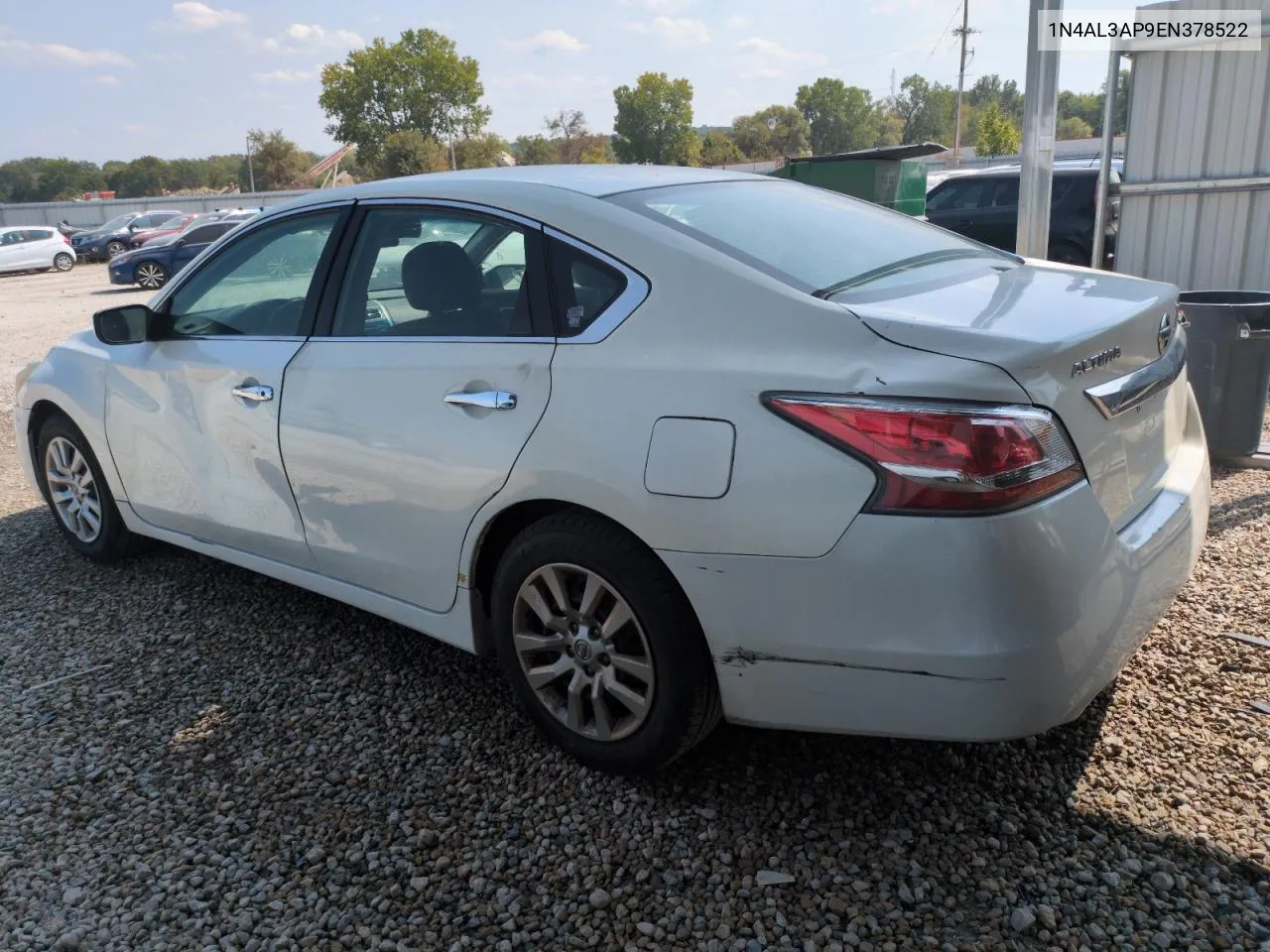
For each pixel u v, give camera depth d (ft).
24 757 9.63
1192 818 7.88
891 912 7.15
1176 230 22.77
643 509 7.59
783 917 7.17
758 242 8.55
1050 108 18.93
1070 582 6.73
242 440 11.07
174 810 8.72
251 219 11.64
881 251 9.16
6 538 16.03
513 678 9.25
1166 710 9.30
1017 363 6.59
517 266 8.84
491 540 9.19
